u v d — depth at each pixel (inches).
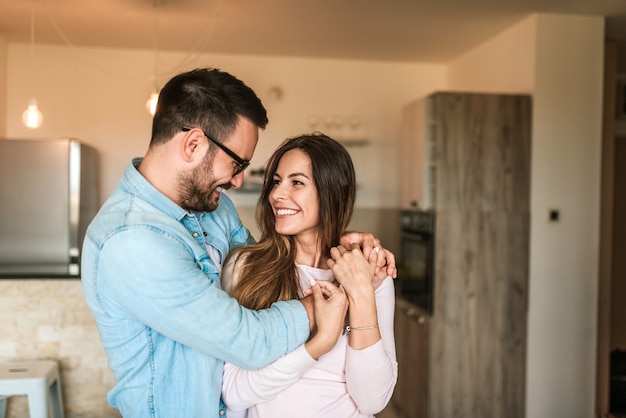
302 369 48.4
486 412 146.3
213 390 50.2
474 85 185.6
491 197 145.5
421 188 151.6
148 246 45.2
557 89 147.6
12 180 142.4
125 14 150.9
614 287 221.6
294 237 59.5
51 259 144.4
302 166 56.5
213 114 47.8
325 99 205.5
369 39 175.5
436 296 144.0
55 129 191.2
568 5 139.0
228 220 63.6
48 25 163.5
